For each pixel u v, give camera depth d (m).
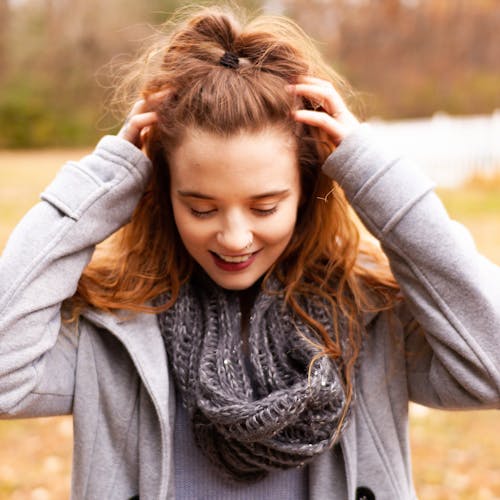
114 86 1.90
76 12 23.92
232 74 1.47
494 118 12.37
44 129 23.47
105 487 1.57
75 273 1.56
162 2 23.23
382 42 22.88
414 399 1.68
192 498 1.62
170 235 1.67
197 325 1.62
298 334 1.58
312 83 1.57
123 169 1.58
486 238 7.67
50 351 1.57
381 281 1.68
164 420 1.52
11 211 9.65
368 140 1.53
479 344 1.46
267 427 1.42
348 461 1.58
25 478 3.62
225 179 1.42
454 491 3.43
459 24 22.61
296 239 1.67
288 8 22.08
